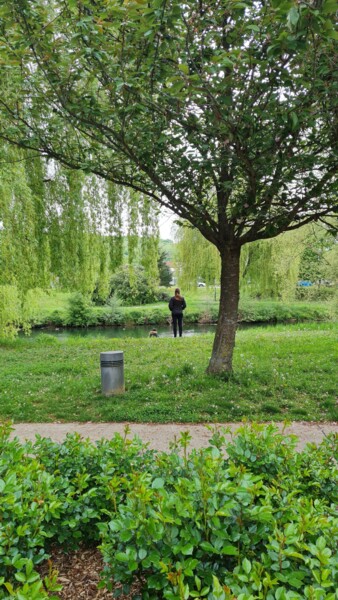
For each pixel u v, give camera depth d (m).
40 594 1.51
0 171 9.52
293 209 5.90
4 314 13.88
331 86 4.02
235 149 4.64
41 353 11.74
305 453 2.87
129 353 10.71
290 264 19.98
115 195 10.61
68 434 3.28
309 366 8.31
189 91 3.83
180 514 1.77
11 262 10.83
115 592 1.94
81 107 4.87
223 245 7.39
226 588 1.41
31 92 5.38
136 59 4.41
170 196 6.10
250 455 2.57
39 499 2.23
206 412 6.12
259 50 3.94
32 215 10.52
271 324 28.64
